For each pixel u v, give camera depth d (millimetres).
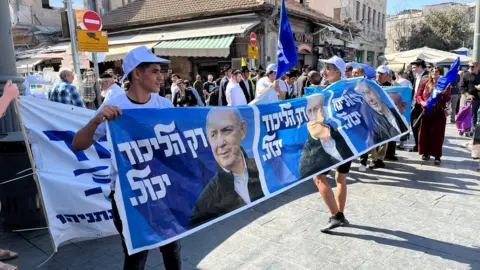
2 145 3934
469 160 7055
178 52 15211
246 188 3125
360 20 30766
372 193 5266
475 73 9328
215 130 2924
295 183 3578
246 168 3156
